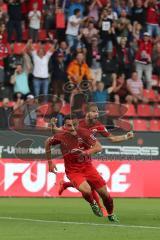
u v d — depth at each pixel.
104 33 86.12
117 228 39.47
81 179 42.03
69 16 87.00
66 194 66.56
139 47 86.50
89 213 49.97
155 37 91.62
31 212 50.53
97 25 88.25
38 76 79.69
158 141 73.00
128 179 67.94
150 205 58.88
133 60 86.75
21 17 86.56
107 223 42.56
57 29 88.38
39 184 66.12
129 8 91.75
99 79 83.69
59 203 59.75
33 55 79.81
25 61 79.75
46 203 59.56
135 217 47.16
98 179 42.28
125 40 86.50
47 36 87.12
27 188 65.94
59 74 80.81
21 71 79.25
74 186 42.34
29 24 86.12
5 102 73.69
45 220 44.41
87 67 80.25
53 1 89.50
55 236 35.09
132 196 67.81
